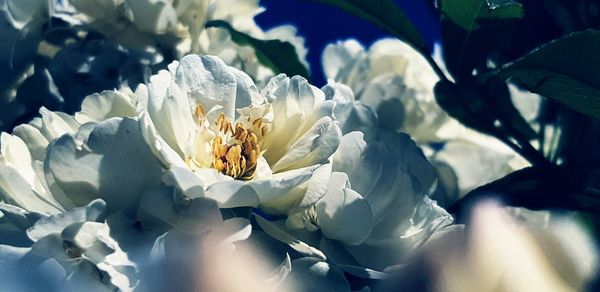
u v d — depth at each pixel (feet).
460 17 1.47
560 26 1.62
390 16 1.53
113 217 1.14
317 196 1.17
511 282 1.21
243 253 1.17
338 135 1.19
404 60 1.83
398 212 1.26
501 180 1.43
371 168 1.25
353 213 1.20
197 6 1.64
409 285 1.22
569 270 1.24
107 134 1.16
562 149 1.58
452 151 1.75
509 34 1.49
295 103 1.23
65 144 1.15
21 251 1.14
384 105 1.77
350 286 1.22
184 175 1.13
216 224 1.14
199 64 1.24
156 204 1.14
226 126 1.23
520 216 1.39
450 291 1.22
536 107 1.65
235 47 1.67
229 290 1.13
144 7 1.58
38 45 1.57
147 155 1.16
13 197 1.19
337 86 1.38
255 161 1.22
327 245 1.22
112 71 1.55
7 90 1.54
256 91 1.26
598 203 1.41
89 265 1.14
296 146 1.20
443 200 1.39
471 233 1.25
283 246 1.19
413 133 1.77
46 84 1.54
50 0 1.58
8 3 1.56
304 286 1.17
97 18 1.61
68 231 1.12
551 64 1.34
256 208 1.23
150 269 1.11
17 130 1.23
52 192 1.17
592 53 1.31
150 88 1.18
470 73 1.51
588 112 1.36
